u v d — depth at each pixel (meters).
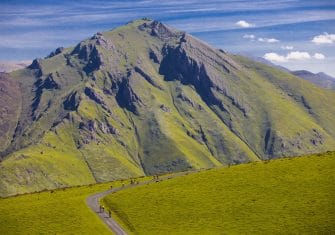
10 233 128.50
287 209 125.12
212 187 150.50
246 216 125.69
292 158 168.12
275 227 116.44
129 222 131.62
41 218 138.00
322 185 135.25
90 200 156.62
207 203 138.00
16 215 142.25
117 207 144.88
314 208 122.50
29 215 141.50
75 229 126.88
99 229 126.38
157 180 182.75
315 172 145.62
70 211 143.00
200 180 160.62
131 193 157.50
